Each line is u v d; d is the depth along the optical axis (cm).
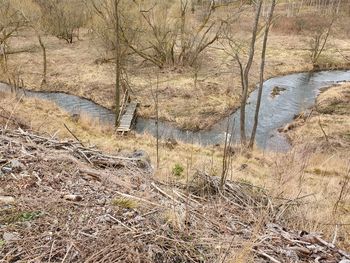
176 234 346
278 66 3534
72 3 3900
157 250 316
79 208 362
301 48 4069
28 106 1958
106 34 2767
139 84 2869
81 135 1644
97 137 1683
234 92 2812
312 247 374
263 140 2183
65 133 1495
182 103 2606
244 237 370
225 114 2502
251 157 1562
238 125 2369
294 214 481
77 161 462
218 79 3031
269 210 462
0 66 3081
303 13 5309
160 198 417
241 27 3303
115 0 2064
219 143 2022
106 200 383
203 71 3200
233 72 3206
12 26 3375
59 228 328
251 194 502
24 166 429
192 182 511
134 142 1666
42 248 303
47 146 509
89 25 3934
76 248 305
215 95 2742
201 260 320
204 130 2298
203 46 3203
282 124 2400
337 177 1219
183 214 379
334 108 2555
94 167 480
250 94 2878
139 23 2894
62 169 438
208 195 471
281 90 2997
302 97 2856
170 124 2364
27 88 2864
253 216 422
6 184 388
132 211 368
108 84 2889
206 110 2531
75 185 407
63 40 4078
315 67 3644
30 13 2980
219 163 1267
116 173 472
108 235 325
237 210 442
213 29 3494
